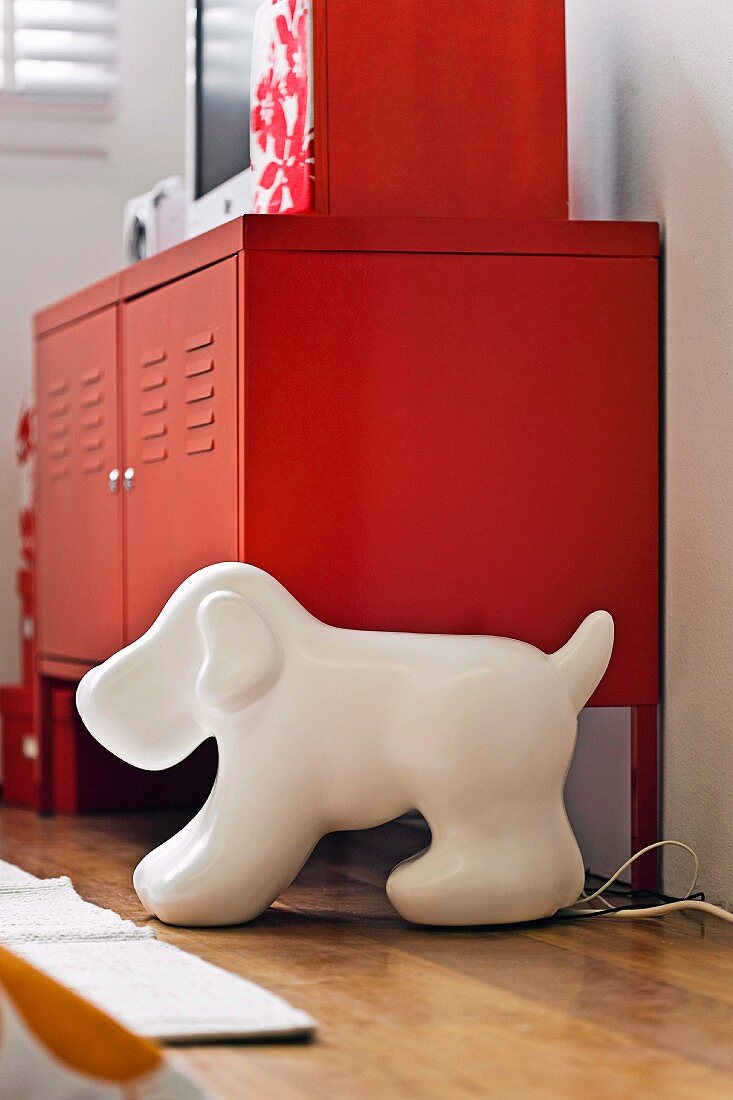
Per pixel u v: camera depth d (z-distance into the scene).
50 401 2.33
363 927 1.48
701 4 1.65
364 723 1.45
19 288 2.99
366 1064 1.00
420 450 1.62
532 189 1.76
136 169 3.06
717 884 1.60
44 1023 0.82
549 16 1.77
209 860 1.46
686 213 1.67
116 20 3.07
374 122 1.72
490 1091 0.95
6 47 3.01
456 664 1.46
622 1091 0.95
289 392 1.59
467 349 1.63
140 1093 0.82
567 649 1.55
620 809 1.80
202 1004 1.11
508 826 1.46
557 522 1.66
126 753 1.50
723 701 1.59
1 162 2.99
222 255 1.64
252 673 1.43
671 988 1.23
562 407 1.66
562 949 1.38
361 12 1.71
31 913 1.50
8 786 2.62
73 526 2.22
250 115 1.95
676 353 1.68
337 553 1.60
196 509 1.74
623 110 1.84
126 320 1.97
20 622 2.90
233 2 2.14
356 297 1.60
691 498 1.65
